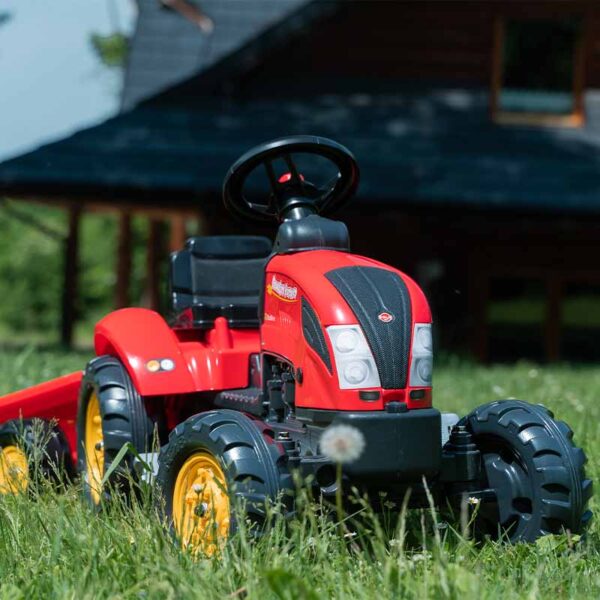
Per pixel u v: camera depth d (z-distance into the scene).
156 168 19.28
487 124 21.89
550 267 21.98
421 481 5.17
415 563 4.59
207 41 23.75
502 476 5.41
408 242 21.56
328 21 22.09
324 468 5.00
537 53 22.34
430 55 22.16
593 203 19.58
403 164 20.38
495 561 4.89
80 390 6.75
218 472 5.06
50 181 18.73
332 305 5.18
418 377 5.16
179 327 6.59
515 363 21.64
